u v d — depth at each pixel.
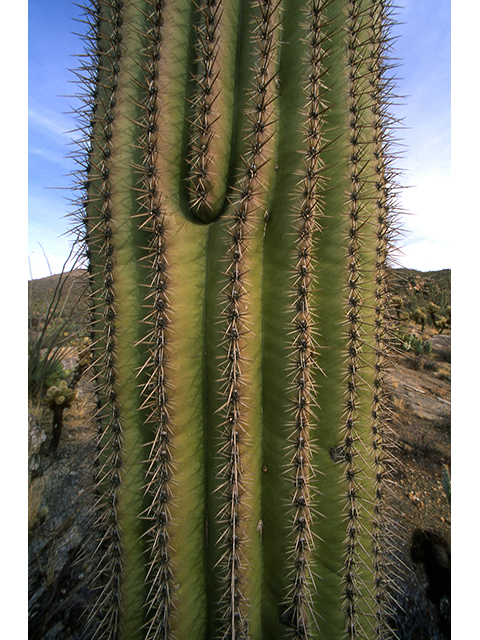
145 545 1.54
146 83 1.44
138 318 1.50
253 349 1.52
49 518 2.65
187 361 1.49
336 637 1.50
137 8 1.47
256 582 1.54
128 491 1.50
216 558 1.49
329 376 1.54
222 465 1.47
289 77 1.53
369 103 1.52
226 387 1.45
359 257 1.53
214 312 1.50
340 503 1.51
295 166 1.48
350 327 1.51
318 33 1.44
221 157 1.47
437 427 4.23
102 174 1.46
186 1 1.50
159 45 1.42
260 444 1.58
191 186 1.47
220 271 1.48
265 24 1.42
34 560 2.33
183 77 1.49
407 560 2.35
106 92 1.51
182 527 1.47
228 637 1.42
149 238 1.49
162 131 1.43
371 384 1.57
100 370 1.58
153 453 1.50
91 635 1.88
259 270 1.56
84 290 1.71
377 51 1.55
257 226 1.51
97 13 1.58
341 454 1.51
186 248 1.50
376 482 1.59
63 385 4.09
